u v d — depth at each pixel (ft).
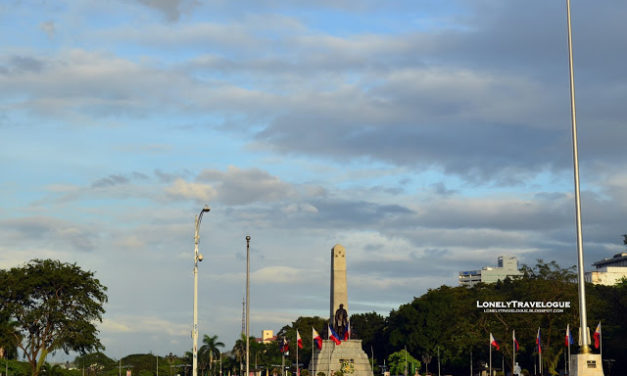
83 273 490.08
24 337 468.75
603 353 578.66
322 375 490.90
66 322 467.11
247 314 324.19
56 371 498.28
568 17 224.94
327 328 515.50
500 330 609.01
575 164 214.90
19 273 475.31
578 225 210.79
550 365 588.91
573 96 219.82
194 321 256.52
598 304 583.17
